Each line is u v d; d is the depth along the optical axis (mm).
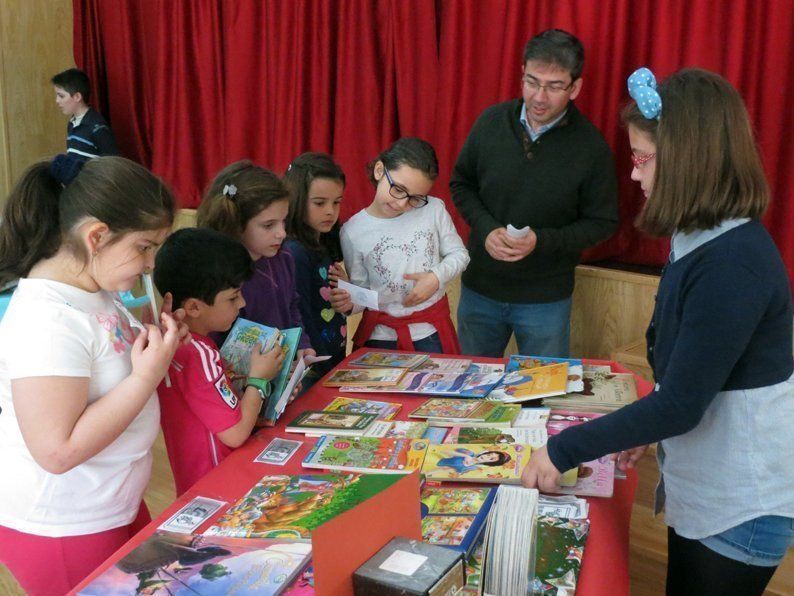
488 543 1123
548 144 2643
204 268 1625
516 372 2008
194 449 1648
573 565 1200
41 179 1318
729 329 1223
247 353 1765
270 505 1332
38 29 5281
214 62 4402
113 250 1306
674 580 1468
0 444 1374
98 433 1282
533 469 1393
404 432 1649
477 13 3221
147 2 4684
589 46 3000
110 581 1121
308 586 1109
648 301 3020
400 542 981
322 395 1929
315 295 2361
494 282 2822
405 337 2441
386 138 3662
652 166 1356
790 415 1308
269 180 1969
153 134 4844
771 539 1322
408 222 2459
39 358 1256
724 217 1264
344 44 3693
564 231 2637
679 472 1398
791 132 2713
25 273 1339
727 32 2746
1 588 2365
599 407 1773
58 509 1375
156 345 1340
